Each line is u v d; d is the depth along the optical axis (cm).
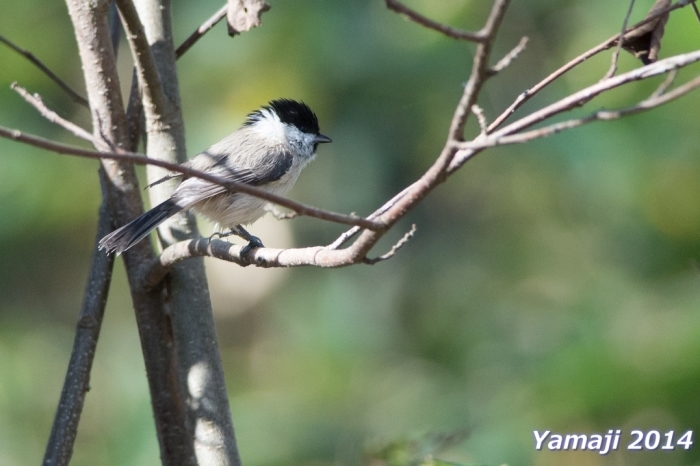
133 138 704
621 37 499
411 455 635
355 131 1297
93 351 644
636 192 1188
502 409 1068
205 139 1296
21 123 1317
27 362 1350
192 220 705
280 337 1442
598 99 1212
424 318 1377
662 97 369
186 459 634
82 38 632
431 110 1278
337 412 1261
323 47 1256
